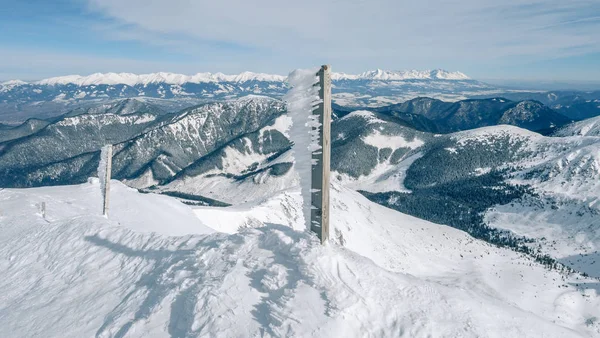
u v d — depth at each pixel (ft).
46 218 90.12
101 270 38.34
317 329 19.21
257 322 20.84
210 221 205.26
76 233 49.65
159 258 34.42
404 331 19.75
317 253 23.45
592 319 294.05
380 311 20.74
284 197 282.15
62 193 135.54
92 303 31.81
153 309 25.59
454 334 20.04
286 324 19.77
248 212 242.78
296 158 24.31
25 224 75.00
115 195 142.72
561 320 284.82
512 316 22.50
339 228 295.07
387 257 314.76
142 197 150.10
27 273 43.93
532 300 311.06
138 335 23.62
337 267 22.85
